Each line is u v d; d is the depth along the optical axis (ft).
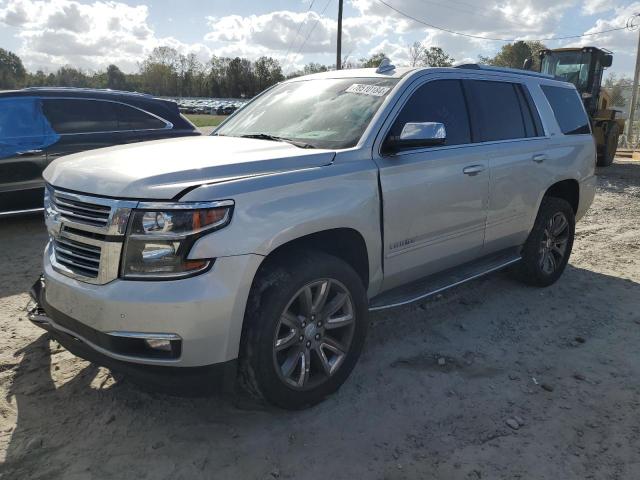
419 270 13.03
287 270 9.76
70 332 9.67
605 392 11.51
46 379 11.57
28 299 16.03
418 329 14.37
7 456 9.19
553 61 53.93
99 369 11.94
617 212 30.22
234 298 8.95
